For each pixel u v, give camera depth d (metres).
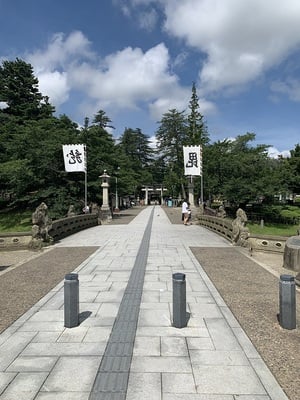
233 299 5.84
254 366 3.56
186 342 4.13
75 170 22.56
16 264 8.92
